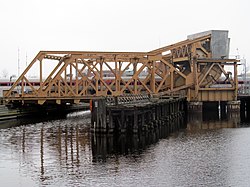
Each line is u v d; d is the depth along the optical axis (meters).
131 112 47.62
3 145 42.53
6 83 97.12
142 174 29.66
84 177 29.06
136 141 43.59
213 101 82.62
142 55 74.31
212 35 83.00
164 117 62.56
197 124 61.94
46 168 31.95
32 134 50.91
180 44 80.25
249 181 27.95
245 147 39.84
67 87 74.06
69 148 40.22
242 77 104.81
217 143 42.31
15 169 31.86
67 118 74.88
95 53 70.88
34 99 68.75
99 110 47.91
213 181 27.97
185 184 27.28
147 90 78.44
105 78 94.44
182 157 35.16
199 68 82.69
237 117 74.06
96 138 45.97
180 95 79.62
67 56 72.50
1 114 69.31
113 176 29.17
